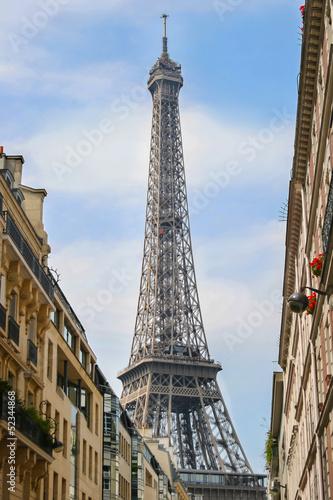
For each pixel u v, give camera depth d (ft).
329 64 126.62
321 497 174.60
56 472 221.46
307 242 184.24
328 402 146.00
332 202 129.18
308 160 184.34
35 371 194.59
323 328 159.43
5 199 176.04
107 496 306.76
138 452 384.88
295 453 290.97
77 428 257.55
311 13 140.87
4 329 165.58
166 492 490.49
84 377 269.03
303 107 167.02
